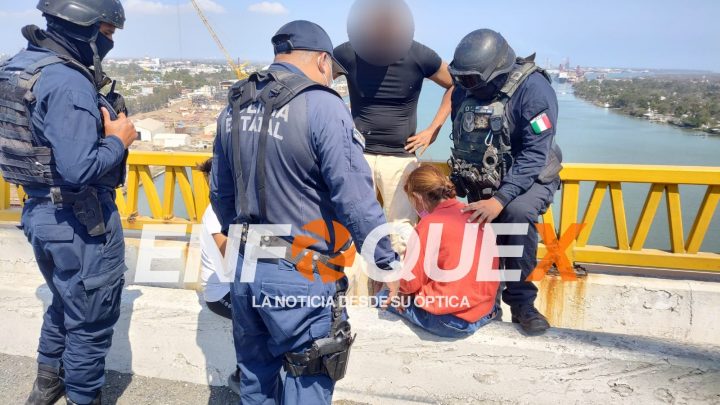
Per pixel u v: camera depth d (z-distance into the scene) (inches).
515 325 91.1
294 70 66.2
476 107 91.4
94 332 85.9
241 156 65.6
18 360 107.5
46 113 72.5
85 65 80.9
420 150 131.5
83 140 72.6
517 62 91.0
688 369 80.7
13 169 77.5
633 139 548.7
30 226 80.9
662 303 119.8
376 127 124.3
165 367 102.6
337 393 95.6
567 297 125.5
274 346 69.7
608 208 253.8
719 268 120.1
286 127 61.7
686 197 301.3
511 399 88.3
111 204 85.5
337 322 67.5
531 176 86.4
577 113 820.0
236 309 70.7
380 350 91.4
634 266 125.6
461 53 87.5
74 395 87.7
